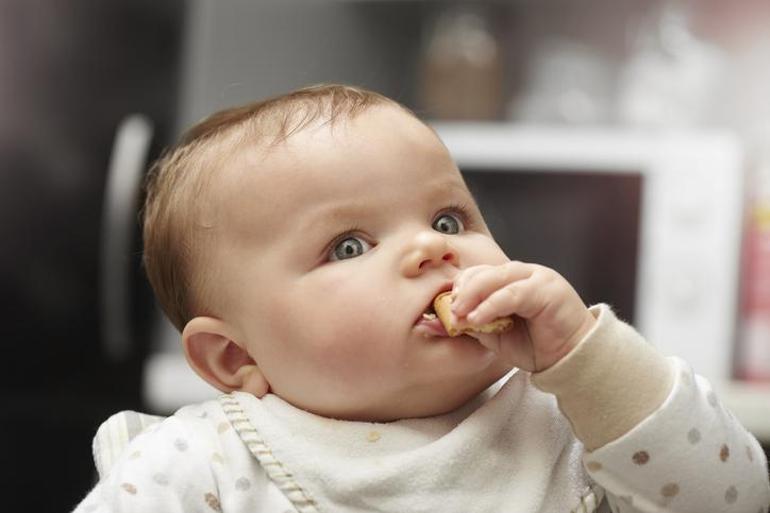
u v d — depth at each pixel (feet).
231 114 3.64
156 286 3.72
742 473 2.83
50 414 7.52
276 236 3.19
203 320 3.38
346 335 3.01
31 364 7.48
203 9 8.66
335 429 3.07
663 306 7.15
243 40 8.77
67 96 7.57
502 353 2.85
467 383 3.02
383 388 3.01
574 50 9.02
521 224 7.45
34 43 7.48
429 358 2.94
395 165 3.15
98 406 7.48
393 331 2.96
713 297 7.09
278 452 3.05
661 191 7.22
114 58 7.76
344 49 9.29
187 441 3.10
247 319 3.26
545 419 3.10
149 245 3.75
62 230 7.50
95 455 3.45
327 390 3.09
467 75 8.71
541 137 7.45
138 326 7.62
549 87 8.84
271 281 3.18
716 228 7.12
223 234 3.32
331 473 2.99
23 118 7.45
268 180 3.22
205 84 8.66
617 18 9.16
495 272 2.80
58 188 7.52
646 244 7.23
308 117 3.32
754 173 7.45
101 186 7.51
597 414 2.73
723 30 8.89
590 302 7.30
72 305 7.47
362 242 3.13
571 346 2.75
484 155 7.50
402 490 2.95
